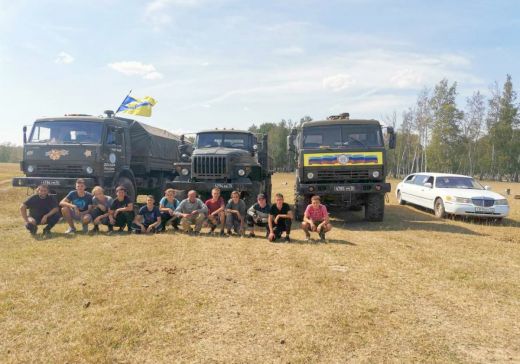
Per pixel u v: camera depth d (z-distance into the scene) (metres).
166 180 15.96
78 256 6.28
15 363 3.06
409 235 8.93
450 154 55.81
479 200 11.49
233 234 8.76
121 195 8.55
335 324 3.90
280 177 52.47
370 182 10.34
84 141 11.22
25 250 6.61
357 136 10.62
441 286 5.20
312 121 10.85
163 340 3.49
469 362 3.26
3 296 4.44
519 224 11.34
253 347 3.40
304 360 3.20
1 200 14.44
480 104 60.84
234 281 5.19
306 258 6.47
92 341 3.41
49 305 4.23
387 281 5.35
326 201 11.00
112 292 4.65
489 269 6.07
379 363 3.19
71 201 8.60
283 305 4.38
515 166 63.56
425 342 3.58
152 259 6.19
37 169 11.16
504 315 4.27
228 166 10.15
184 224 8.57
